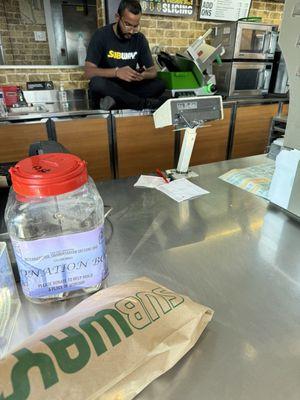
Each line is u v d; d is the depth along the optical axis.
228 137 3.10
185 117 1.23
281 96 3.18
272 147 1.50
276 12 3.52
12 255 0.67
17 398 0.35
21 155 2.34
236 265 0.73
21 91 2.58
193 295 0.63
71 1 3.56
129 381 0.41
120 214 0.97
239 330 0.55
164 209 1.00
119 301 0.49
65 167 0.57
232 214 0.97
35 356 0.39
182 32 3.17
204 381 0.46
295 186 0.90
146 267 0.72
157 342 0.44
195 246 0.81
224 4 3.18
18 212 0.65
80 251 0.58
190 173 1.31
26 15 3.55
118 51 2.59
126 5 2.32
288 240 0.83
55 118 2.35
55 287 0.60
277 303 0.61
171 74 2.59
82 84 2.97
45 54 3.77
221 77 3.11
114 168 2.70
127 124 2.59
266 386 0.45
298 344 0.52
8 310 0.56
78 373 0.38
